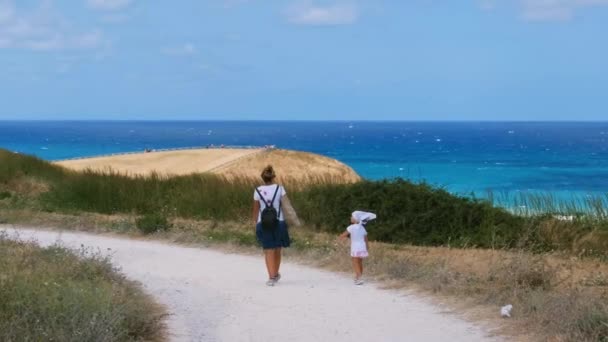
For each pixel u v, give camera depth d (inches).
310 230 784.9
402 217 729.0
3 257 476.4
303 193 839.7
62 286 367.9
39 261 470.9
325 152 4997.5
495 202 797.2
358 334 353.7
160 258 609.3
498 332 348.5
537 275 450.3
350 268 547.5
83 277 441.4
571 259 596.4
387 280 499.8
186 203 895.7
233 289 473.1
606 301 379.6
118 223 799.7
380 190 757.9
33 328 299.1
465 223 719.1
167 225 764.0
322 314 398.0
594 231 657.0
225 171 1299.2
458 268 522.3
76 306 318.3
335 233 764.6
